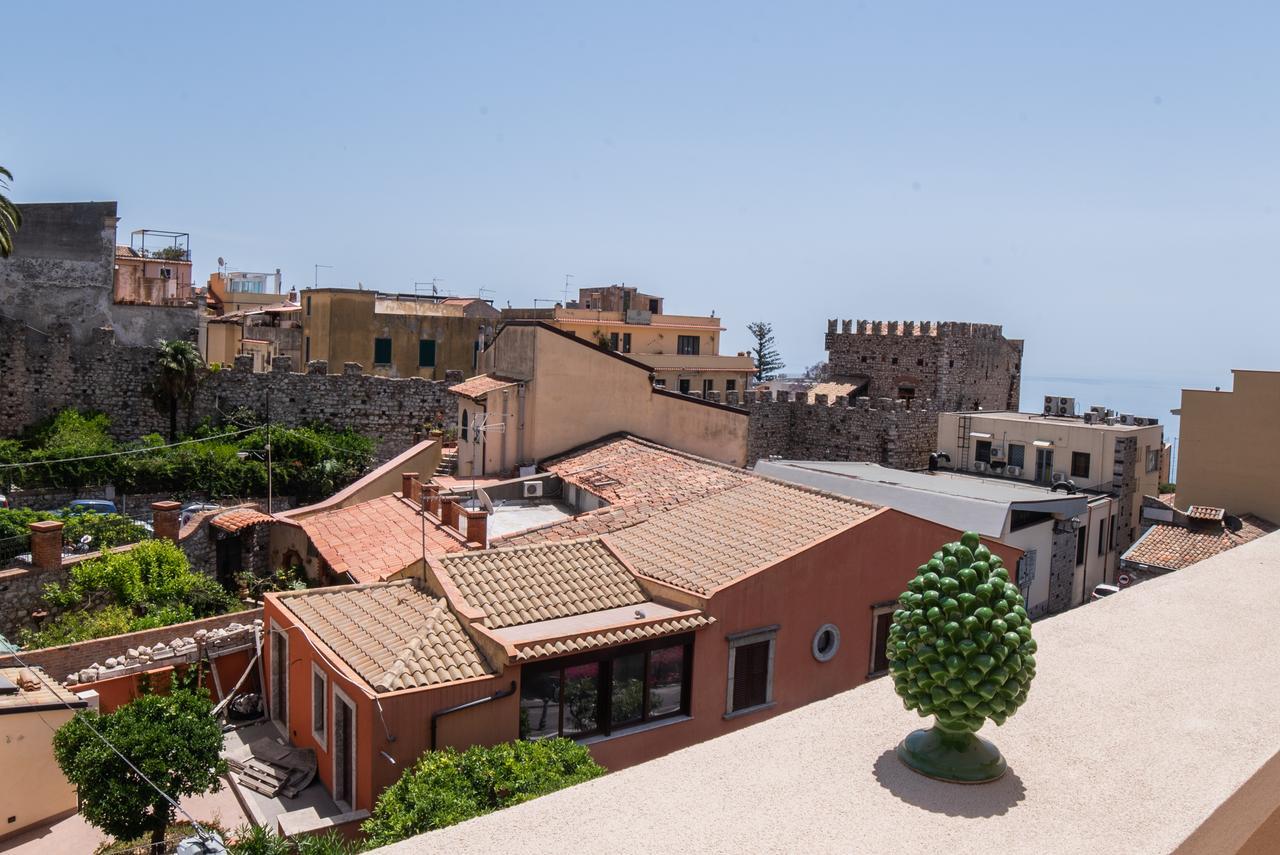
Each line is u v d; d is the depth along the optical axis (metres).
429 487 24.67
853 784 3.96
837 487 33.28
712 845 3.39
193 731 14.86
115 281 48.81
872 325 65.12
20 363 42.69
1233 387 29.22
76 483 38.41
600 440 29.03
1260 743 4.36
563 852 3.30
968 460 46.53
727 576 17.06
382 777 13.57
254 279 80.94
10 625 22.61
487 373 31.44
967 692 4.13
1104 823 3.68
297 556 28.09
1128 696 4.88
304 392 46.72
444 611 15.98
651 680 15.99
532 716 14.88
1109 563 38.47
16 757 16.44
